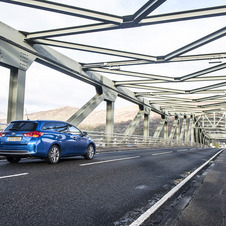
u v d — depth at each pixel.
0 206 3.64
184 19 10.64
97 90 22.45
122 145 24.09
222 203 3.79
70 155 9.37
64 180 5.73
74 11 10.54
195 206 3.62
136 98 29.45
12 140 7.87
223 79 20.14
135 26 11.27
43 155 8.00
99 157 11.91
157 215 3.58
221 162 10.81
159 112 37.62
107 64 18.12
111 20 10.99
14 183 5.14
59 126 9.00
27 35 13.61
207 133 94.12
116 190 5.04
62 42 14.33
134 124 29.53
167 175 7.32
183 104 33.59
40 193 4.49
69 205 3.88
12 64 12.79
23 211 3.49
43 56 15.04
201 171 8.61
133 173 7.31
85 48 14.59
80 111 20.25
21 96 13.34
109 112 24.17
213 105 34.22
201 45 13.43
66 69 17.50
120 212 3.68
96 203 4.06
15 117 12.88
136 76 20.33
